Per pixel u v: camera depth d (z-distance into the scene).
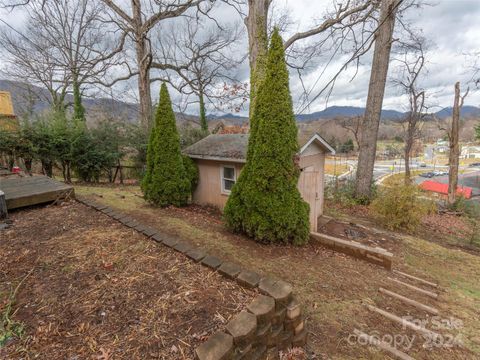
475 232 6.62
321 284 3.29
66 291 1.99
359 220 7.17
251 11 8.23
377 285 3.46
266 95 4.17
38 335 1.56
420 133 15.37
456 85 10.54
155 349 1.47
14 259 2.47
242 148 6.18
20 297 1.91
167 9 11.29
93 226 3.36
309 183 5.48
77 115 12.91
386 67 8.37
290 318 1.96
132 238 3.00
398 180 7.01
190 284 2.09
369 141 8.81
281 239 4.41
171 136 6.18
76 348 1.48
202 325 1.64
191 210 6.40
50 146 8.34
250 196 4.33
